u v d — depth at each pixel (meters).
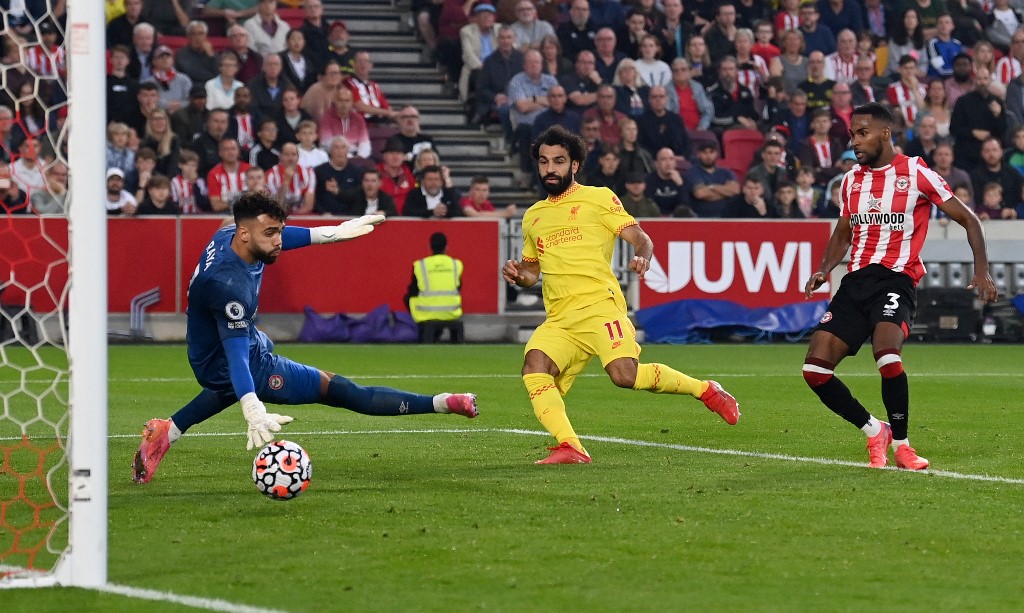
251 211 23.14
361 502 22.75
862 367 55.41
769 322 72.38
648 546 19.05
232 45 76.31
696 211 73.81
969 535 19.94
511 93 79.69
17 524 20.55
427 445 30.94
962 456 29.17
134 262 66.56
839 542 19.38
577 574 17.28
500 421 36.00
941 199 26.89
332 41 78.56
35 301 59.31
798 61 85.00
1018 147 80.75
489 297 70.50
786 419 36.47
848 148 79.69
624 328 27.69
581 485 24.69
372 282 69.19
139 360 55.94
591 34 83.50
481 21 82.38
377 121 79.31
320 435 32.81
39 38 18.75
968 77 85.56
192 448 30.16
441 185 70.38
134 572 17.30
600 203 27.62
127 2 75.75
